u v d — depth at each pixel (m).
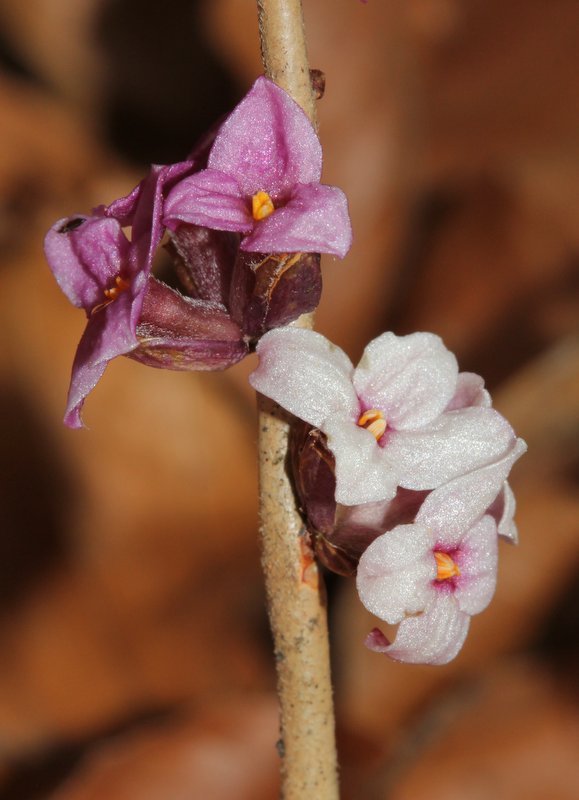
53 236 0.16
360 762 0.23
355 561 0.16
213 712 0.23
